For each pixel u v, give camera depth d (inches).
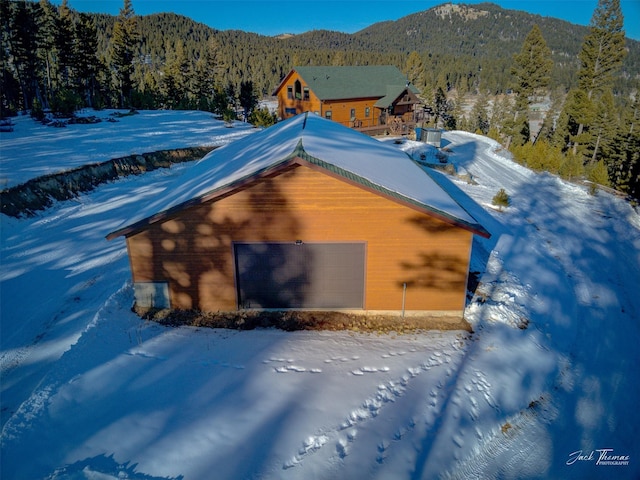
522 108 2481.5
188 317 433.1
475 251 642.2
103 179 936.9
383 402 318.7
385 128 1950.1
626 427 322.0
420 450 278.2
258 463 260.4
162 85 2901.1
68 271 542.6
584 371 387.2
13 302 465.4
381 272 429.7
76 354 368.8
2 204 669.3
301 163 393.1
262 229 418.3
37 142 1155.9
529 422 317.4
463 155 1512.1
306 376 345.7
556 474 275.9
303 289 439.5
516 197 1018.7
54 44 2148.1
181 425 289.7
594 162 2143.2
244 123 1831.9
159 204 466.3
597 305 522.3
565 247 720.3
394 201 402.9
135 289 437.1
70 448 269.6
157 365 356.8
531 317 462.6
